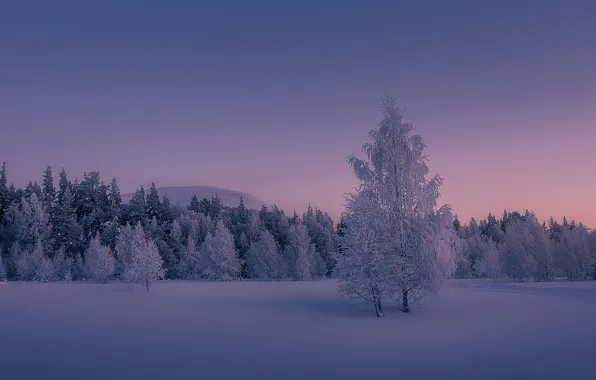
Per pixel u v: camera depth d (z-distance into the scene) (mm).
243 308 31875
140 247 55344
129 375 12367
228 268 85438
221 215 125000
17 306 34594
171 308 32312
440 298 38062
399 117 29562
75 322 24609
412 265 26938
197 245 99062
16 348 16719
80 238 103375
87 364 13805
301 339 18375
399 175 28797
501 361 13594
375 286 26062
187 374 12414
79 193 119875
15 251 88750
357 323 23297
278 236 108000
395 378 11750
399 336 18844
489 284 67688
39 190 117875
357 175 29766
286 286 64188
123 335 19828
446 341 17422
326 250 104688
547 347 15852
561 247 84125
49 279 84938
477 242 103000
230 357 14750
